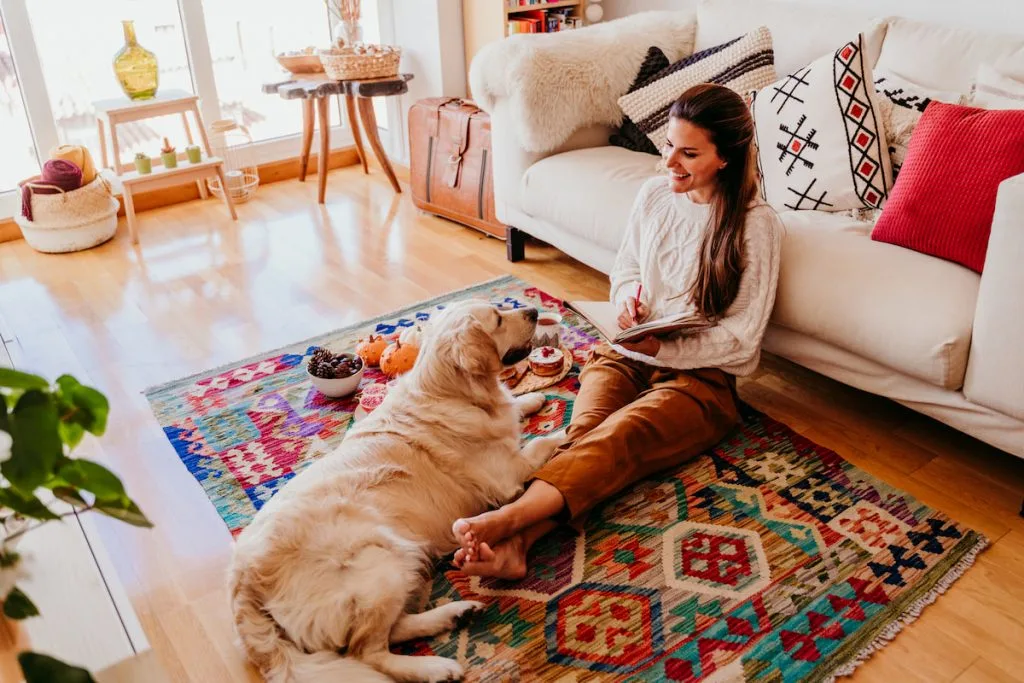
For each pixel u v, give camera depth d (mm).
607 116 2887
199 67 3822
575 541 1752
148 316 2797
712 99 1756
